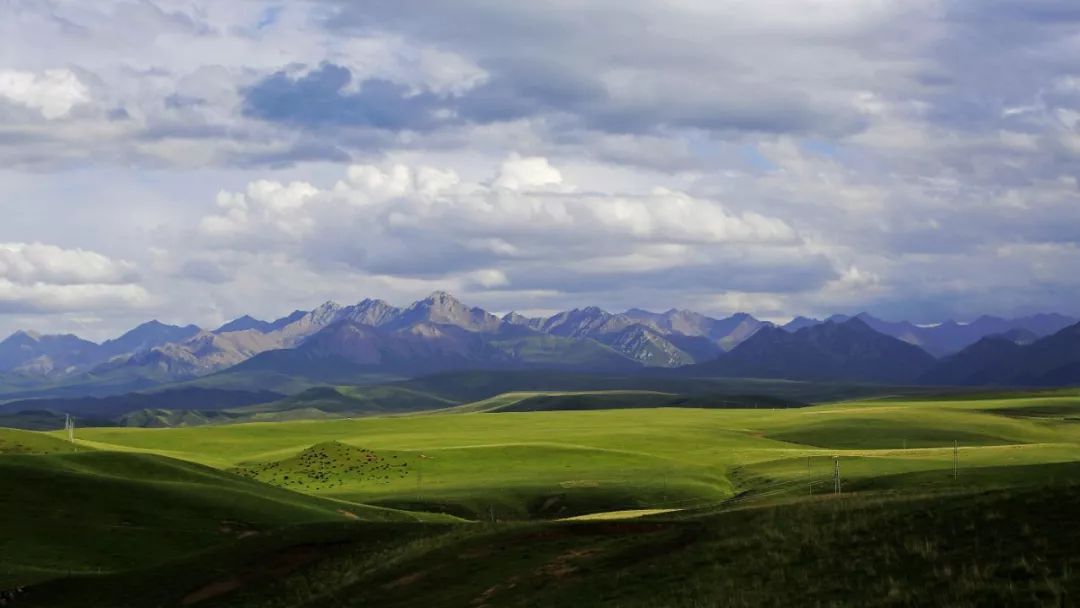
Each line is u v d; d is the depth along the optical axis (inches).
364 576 2310.5
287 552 2785.4
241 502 3929.6
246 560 2765.7
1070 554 1371.8
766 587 1560.0
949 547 1530.5
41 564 2957.7
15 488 3629.4
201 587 2591.0
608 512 4864.7
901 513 1774.1
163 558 3176.7
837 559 1611.7
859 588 1453.0
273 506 3986.2
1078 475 3828.7
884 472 5905.5
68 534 3265.3
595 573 1918.1
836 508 1988.2
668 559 1888.5
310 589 2396.7
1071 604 1200.2
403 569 2265.0
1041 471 4101.9
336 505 4611.2
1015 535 1503.4
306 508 4133.9
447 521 4658.0
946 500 1814.7
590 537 2261.3
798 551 1708.9
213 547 3031.5
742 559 1756.9
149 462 4586.6
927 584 1384.1
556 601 1772.9
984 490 1872.5
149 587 2632.9
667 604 1587.1
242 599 2456.9
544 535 2342.5
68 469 4084.6
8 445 5477.4
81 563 3026.6
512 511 5610.2
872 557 1572.3
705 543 1958.7
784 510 2135.8
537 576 1973.4
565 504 5708.7
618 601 1691.7
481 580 2041.1
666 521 2329.0
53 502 3543.3
